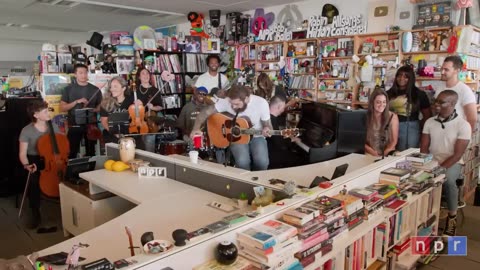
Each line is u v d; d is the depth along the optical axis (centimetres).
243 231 130
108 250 151
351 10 507
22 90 598
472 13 410
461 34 397
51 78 461
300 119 454
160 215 185
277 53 581
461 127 291
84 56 491
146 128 381
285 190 172
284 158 389
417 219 233
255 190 184
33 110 340
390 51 457
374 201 184
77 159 299
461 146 292
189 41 606
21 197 425
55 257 133
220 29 686
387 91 388
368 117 313
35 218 340
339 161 273
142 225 174
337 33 516
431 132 310
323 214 147
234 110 317
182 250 115
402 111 368
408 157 246
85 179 261
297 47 561
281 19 596
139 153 285
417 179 224
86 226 266
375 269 193
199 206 198
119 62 522
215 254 123
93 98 452
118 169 272
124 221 179
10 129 423
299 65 554
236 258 122
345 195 175
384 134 307
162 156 267
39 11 691
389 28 458
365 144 316
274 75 586
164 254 112
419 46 434
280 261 125
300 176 233
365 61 476
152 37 555
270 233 128
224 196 214
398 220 209
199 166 231
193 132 335
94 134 432
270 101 421
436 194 265
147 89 452
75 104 438
